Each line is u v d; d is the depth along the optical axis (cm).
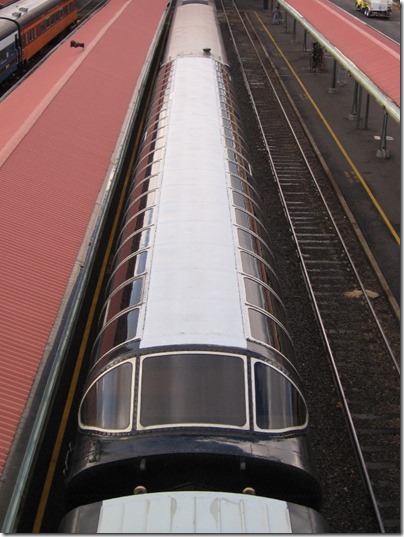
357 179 2147
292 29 4438
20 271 1082
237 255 1001
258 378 784
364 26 2980
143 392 763
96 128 1756
